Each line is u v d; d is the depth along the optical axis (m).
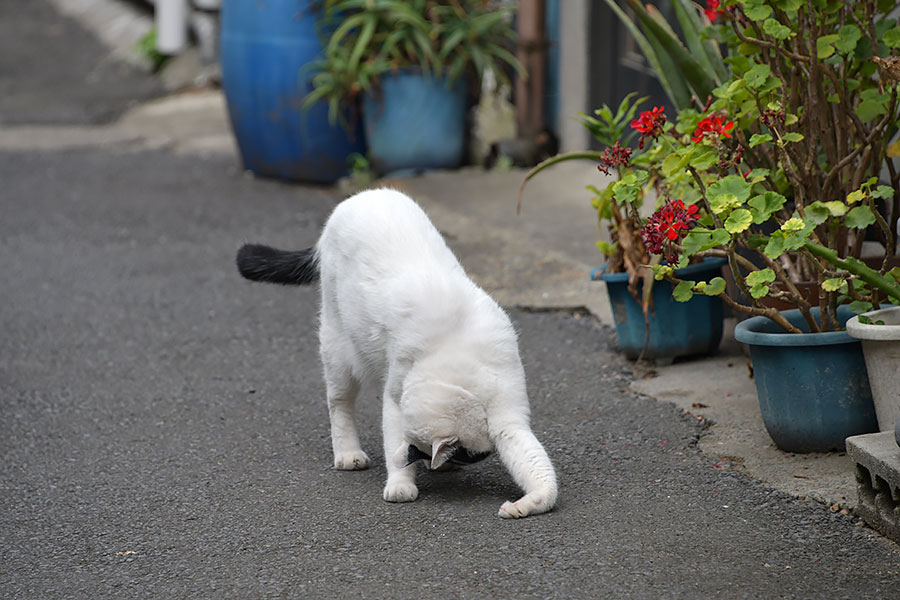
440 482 3.82
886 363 3.43
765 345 3.70
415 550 3.31
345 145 9.05
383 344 3.63
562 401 4.58
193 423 4.57
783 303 4.11
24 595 3.20
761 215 3.54
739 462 3.85
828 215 3.71
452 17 8.83
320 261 4.07
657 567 3.12
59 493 3.92
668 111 7.81
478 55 8.63
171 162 10.44
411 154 8.89
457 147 9.02
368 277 3.69
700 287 3.72
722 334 4.97
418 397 3.41
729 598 2.95
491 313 3.57
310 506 3.69
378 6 8.46
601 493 3.65
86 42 17.02
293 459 4.14
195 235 7.93
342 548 3.36
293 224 8.11
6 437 4.50
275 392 4.91
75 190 9.41
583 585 3.05
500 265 6.68
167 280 6.87
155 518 3.67
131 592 3.18
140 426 4.57
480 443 3.46
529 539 3.33
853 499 3.46
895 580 3.00
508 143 8.95
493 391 3.43
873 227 4.58
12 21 18.77
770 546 3.22
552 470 3.50
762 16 3.84
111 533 3.58
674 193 4.49
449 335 3.47
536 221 7.53
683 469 3.82
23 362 5.48
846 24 4.15
